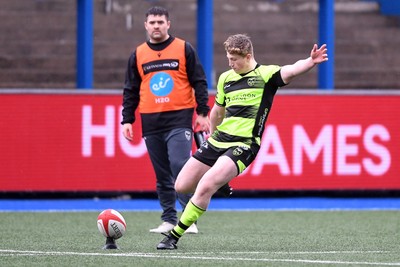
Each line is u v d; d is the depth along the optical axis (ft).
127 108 103.09
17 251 85.81
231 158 82.38
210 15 147.54
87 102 138.31
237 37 83.41
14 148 136.77
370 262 78.02
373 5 220.02
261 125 83.87
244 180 141.38
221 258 79.87
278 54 204.44
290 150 142.61
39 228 108.78
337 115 143.84
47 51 196.03
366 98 144.46
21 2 205.26
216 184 82.28
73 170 138.31
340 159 143.84
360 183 144.36
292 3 220.43
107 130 138.92
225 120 84.07
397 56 208.23
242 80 83.97
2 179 136.46
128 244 91.50
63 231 105.40
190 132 100.89
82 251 85.30
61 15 204.03
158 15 100.12
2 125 136.46
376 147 144.77
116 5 209.36
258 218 123.34
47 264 76.18
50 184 137.80
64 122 138.00
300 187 142.72
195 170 84.64
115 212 86.99
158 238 97.45
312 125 143.13
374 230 108.37
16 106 136.67
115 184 139.13
